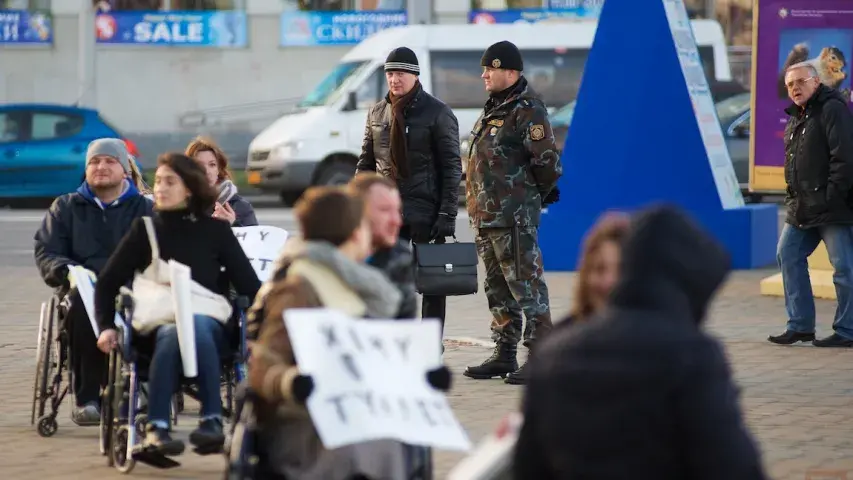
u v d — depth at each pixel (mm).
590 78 39625
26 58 79000
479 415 21141
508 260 23844
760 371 24734
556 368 8227
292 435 11828
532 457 8453
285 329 11758
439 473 17344
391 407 11062
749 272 39562
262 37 76812
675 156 39344
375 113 25438
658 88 39188
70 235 20625
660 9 39250
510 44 23938
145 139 77000
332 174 60500
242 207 22828
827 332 29266
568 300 34156
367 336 11328
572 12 75188
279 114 77000
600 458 8078
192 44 77000
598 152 39531
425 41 63250
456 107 63156
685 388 7988
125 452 17750
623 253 8352
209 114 77062
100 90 77125
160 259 17609
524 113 23766
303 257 12039
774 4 35719
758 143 36500
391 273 13898
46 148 61594
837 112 26656
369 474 11750
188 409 22250
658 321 8156
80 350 19625
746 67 77500
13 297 35906
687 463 8000
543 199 24859
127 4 77250
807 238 27578
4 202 65562
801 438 19234
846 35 34875
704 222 39594
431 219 24953
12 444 19547
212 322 17219
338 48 76812
